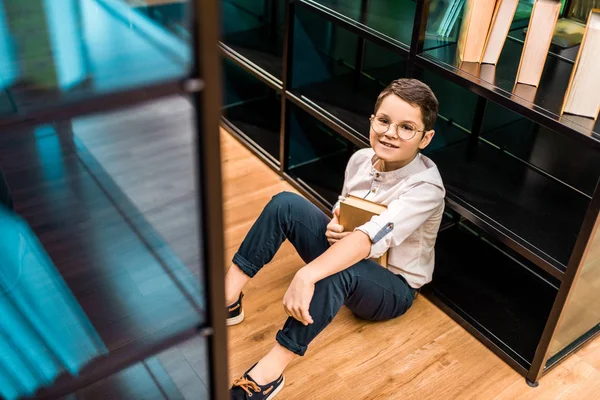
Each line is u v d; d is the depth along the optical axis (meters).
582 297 1.77
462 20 1.89
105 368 0.80
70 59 0.64
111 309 0.81
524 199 1.99
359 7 2.27
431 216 1.86
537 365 1.83
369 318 1.98
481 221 1.88
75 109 0.63
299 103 2.48
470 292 2.13
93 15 0.67
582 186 2.04
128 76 0.63
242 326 2.00
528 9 2.07
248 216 2.48
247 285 2.16
